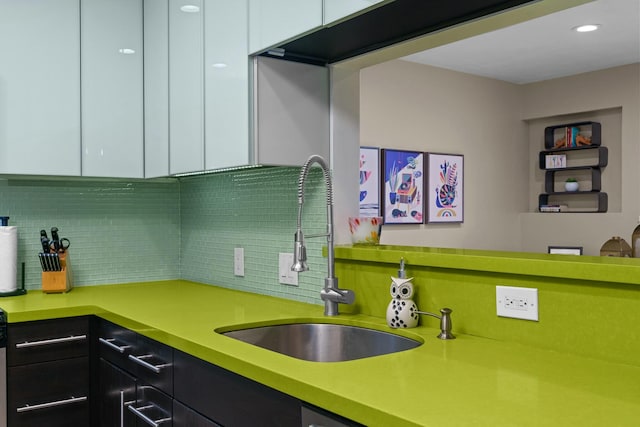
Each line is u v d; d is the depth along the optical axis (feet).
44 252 8.32
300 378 3.84
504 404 3.31
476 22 5.30
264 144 6.34
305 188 7.06
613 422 3.02
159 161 8.19
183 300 7.54
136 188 9.50
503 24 5.34
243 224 8.28
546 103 19.98
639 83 17.80
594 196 19.71
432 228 17.67
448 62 17.28
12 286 8.15
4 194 8.47
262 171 7.84
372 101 16.07
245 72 6.34
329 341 6.12
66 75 8.04
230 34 6.60
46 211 8.77
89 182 9.11
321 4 5.39
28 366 7.02
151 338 5.87
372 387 3.64
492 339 5.03
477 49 15.93
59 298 7.87
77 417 7.36
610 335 4.26
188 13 7.43
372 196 15.98
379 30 5.65
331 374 3.95
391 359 4.36
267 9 6.04
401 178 16.69
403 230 16.89
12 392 6.91
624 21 13.75
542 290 4.67
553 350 4.60
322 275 6.86
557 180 20.67
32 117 7.80
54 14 7.95
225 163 6.67
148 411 6.05
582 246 19.38
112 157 8.37
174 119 7.77
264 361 4.32
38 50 7.85
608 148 19.13
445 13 5.19
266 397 4.20
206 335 5.34
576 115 19.88
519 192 20.62
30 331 7.02
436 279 5.49
